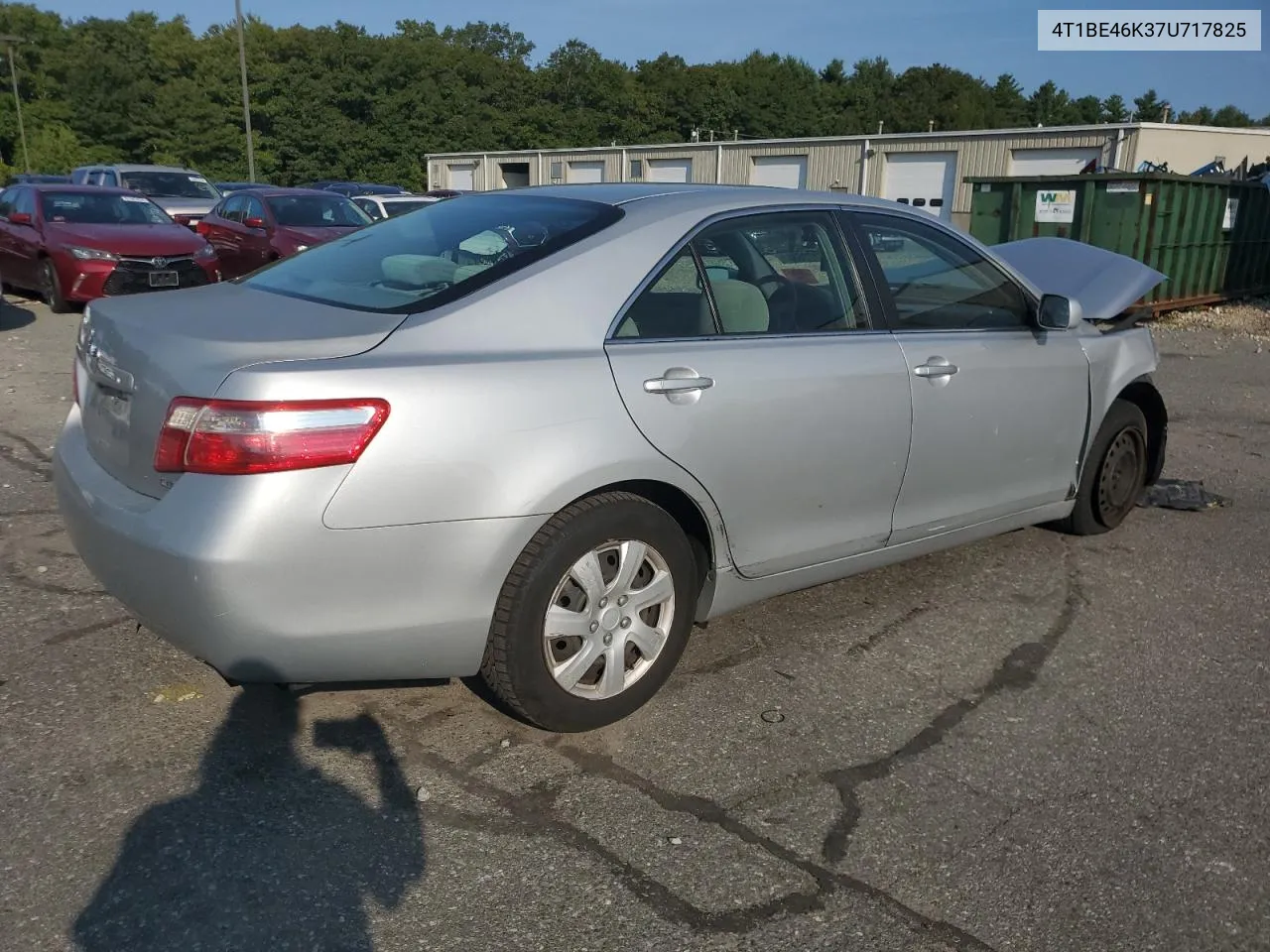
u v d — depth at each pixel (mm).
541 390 2953
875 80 107188
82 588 4246
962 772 3186
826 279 3820
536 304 3105
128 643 3789
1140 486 5438
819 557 3797
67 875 2574
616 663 3248
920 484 4043
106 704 3365
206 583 2609
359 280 3359
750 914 2543
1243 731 3479
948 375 4031
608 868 2691
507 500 2881
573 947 2418
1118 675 3848
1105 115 117562
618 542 3170
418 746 3211
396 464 2721
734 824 2887
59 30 74688
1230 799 3086
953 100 100750
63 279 12031
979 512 4391
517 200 3770
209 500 2633
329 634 2744
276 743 3191
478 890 2594
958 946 2467
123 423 2982
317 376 2666
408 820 2850
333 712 3383
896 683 3727
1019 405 4379
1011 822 2941
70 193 13047
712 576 3516
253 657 2713
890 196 38812
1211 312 15219
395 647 2848
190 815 2822
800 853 2777
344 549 2695
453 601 2873
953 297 4250
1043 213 14102
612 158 47344
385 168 66688
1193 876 2744
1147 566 4969
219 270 13586
